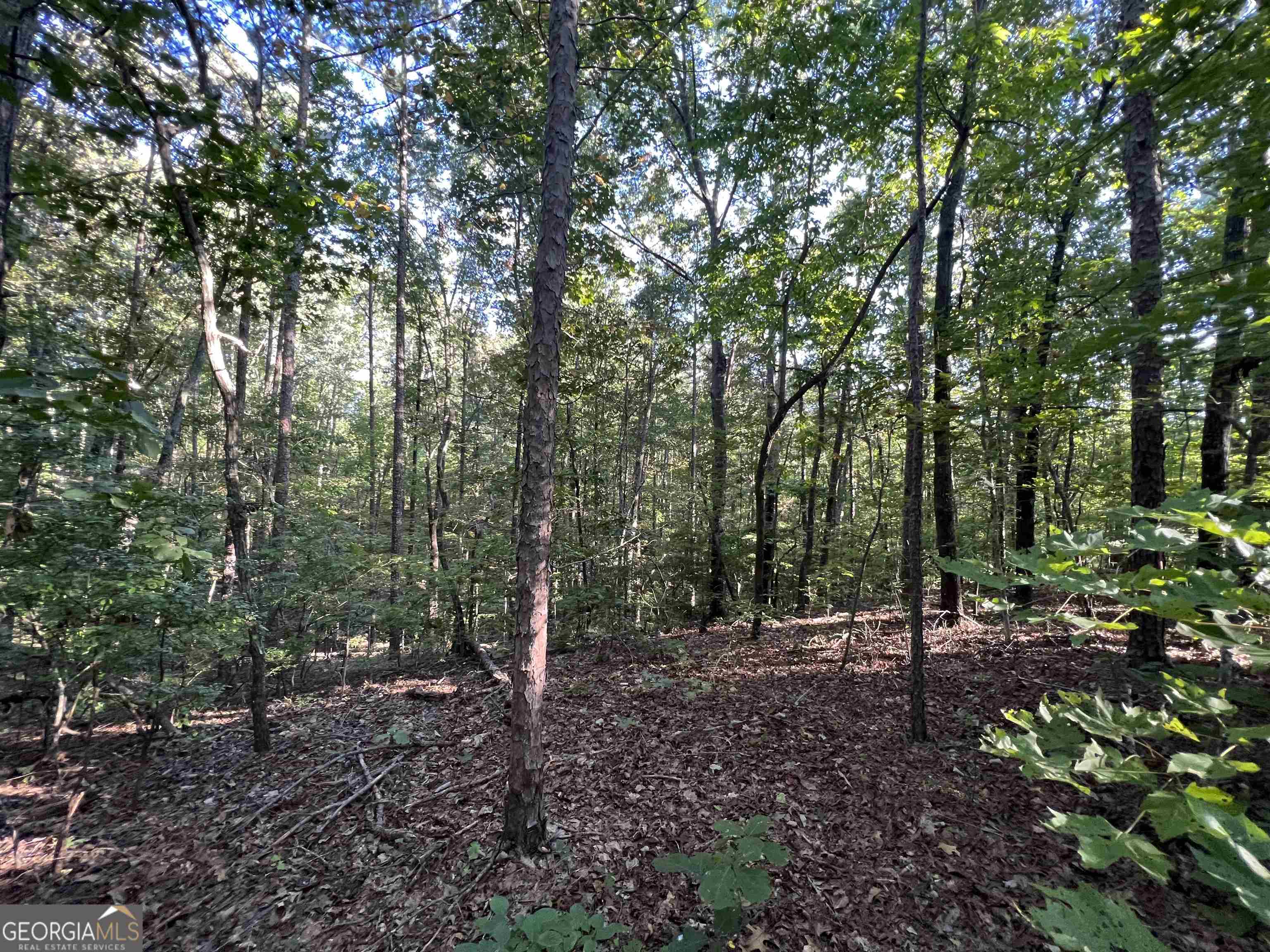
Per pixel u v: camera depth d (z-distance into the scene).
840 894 3.53
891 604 12.03
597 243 8.64
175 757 6.27
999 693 5.72
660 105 11.15
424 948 3.37
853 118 7.61
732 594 11.01
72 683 4.77
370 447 18.67
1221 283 2.59
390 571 10.57
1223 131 3.01
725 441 10.70
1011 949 3.06
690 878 3.71
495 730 6.14
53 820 5.00
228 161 3.89
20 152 4.11
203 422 10.06
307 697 8.64
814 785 4.64
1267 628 1.57
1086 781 4.22
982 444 8.09
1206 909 1.91
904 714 5.66
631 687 7.10
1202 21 2.57
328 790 5.22
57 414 2.09
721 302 9.01
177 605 5.02
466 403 15.66
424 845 4.29
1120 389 5.85
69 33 3.25
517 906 3.57
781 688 6.71
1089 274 5.51
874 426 7.83
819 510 16.16
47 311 5.94
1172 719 1.56
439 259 14.20
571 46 3.88
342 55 4.49
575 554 9.35
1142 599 1.58
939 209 9.20
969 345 7.67
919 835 3.97
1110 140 3.53
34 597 4.33
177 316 10.54
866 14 7.16
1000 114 6.91
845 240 8.82
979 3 8.68
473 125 7.94
